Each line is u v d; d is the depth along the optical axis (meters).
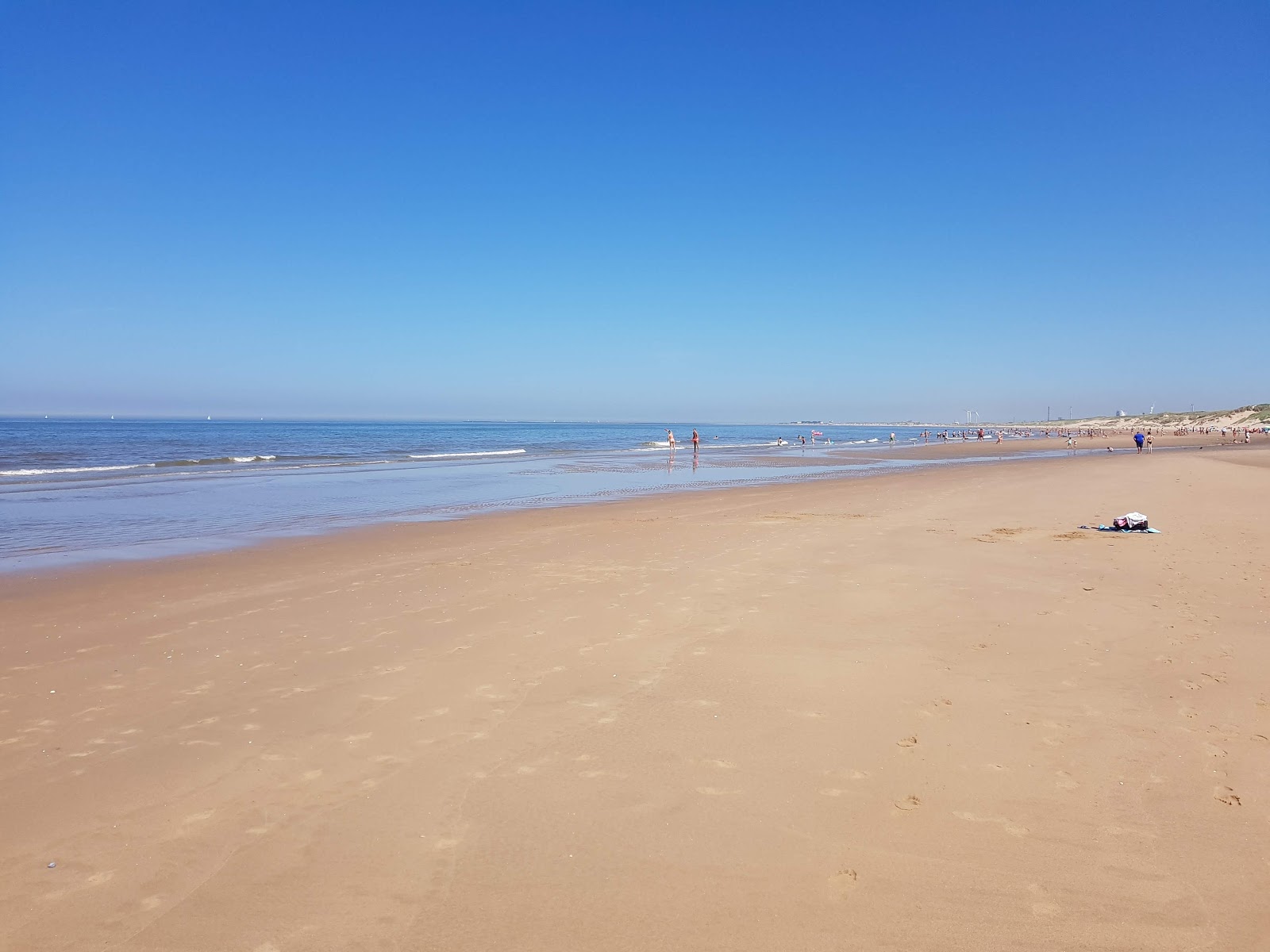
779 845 3.67
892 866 3.48
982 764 4.47
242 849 3.69
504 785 4.30
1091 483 22.88
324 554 12.30
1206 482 21.53
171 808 4.08
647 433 134.00
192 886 3.40
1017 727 4.98
